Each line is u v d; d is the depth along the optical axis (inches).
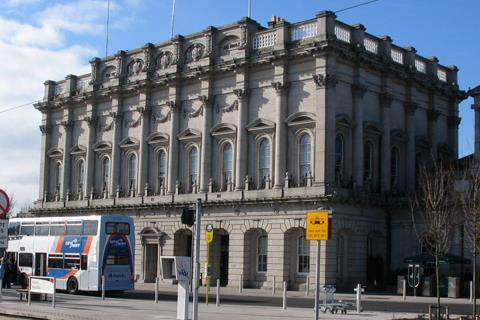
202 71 2342.5
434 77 2455.7
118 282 1734.7
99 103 2778.1
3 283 1916.8
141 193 2532.0
